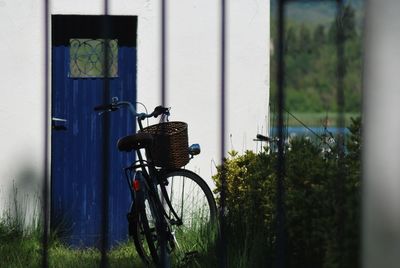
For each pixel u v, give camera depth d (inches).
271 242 673.0
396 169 397.4
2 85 960.9
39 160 965.2
